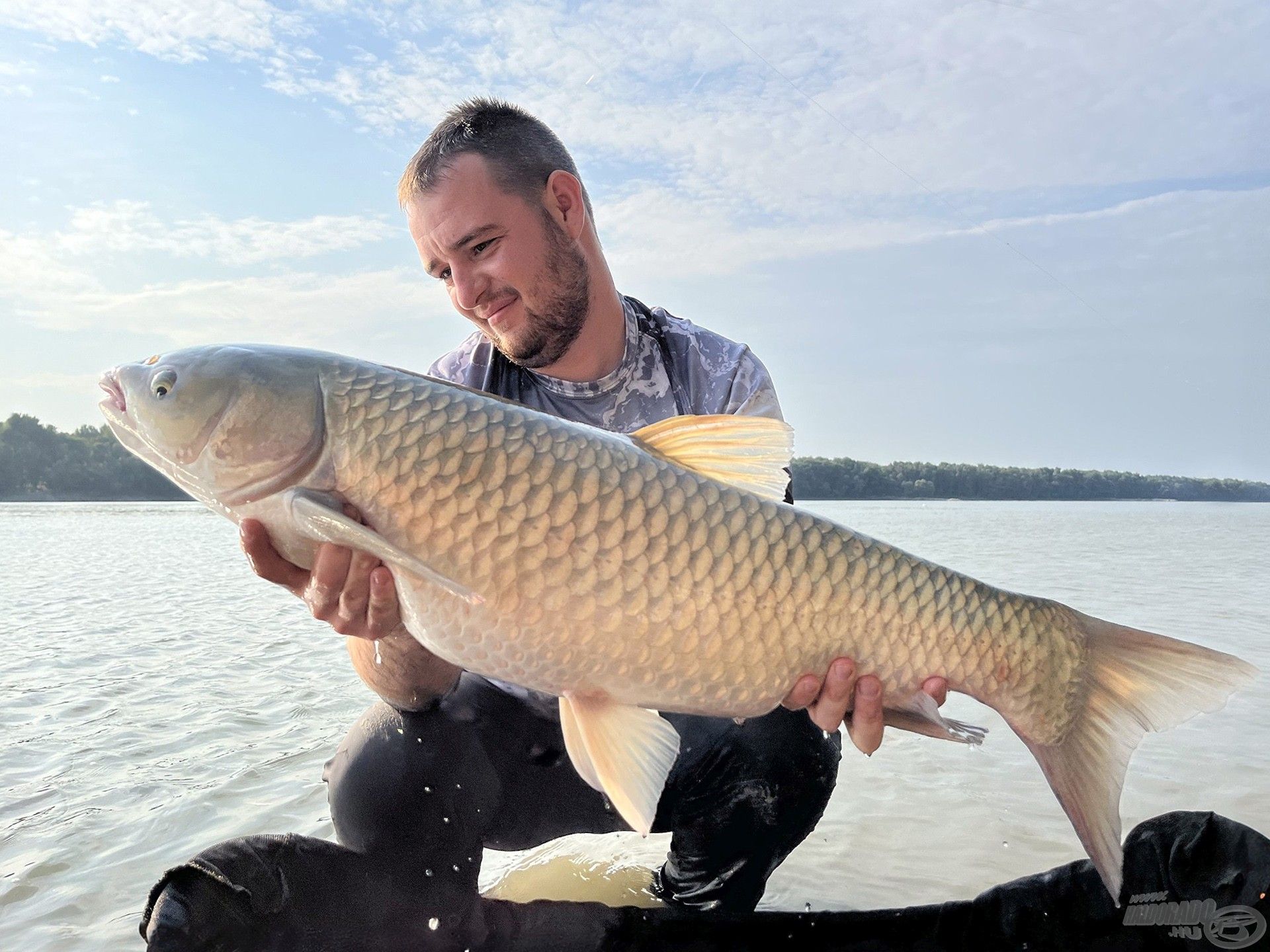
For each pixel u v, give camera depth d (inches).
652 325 41.6
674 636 29.0
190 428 29.2
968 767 50.6
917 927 32.9
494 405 29.2
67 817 42.7
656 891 38.6
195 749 51.7
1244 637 80.1
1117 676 31.1
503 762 36.9
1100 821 30.4
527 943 33.1
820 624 29.9
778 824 36.1
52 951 31.9
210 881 28.5
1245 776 46.4
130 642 82.3
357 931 31.2
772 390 40.7
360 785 33.5
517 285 37.1
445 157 36.8
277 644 81.0
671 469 29.7
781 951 32.8
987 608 30.9
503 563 28.3
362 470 28.5
